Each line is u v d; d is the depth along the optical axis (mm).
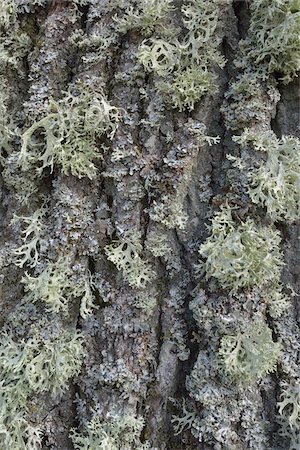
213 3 530
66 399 525
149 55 525
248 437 501
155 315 524
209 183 532
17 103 560
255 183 515
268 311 519
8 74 559
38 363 520
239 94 528
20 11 559
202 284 516
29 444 514
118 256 521
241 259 502
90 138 534
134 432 504
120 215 529
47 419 523
